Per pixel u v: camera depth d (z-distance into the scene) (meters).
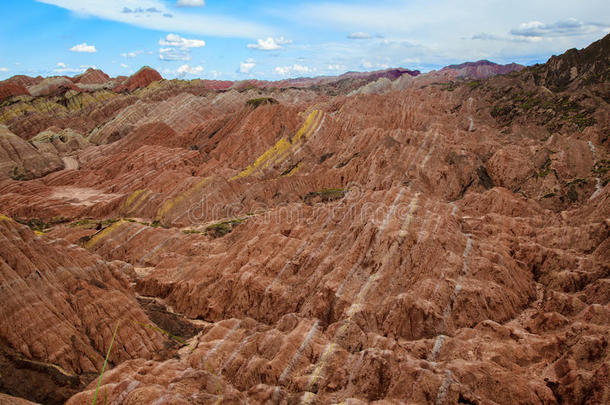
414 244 48.62
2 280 37.91
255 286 51.22
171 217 93.38
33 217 96.75
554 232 60.69
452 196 93.19
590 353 34.56
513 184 94.56
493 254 51.47
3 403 30.42
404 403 31.44
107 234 75.38
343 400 32.69
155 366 37.69
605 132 102.25
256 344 39.47
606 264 49.25
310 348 37.78
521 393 32.41
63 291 42.41
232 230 75.88
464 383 33.09
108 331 41.31
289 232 62.88
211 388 33.84
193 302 53.59
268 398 32.97
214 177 103.12
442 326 41.81
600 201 63.91
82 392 32.50
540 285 53.09
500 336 39.91
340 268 48.28
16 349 35.94
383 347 38.41
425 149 101.75
